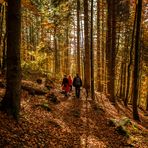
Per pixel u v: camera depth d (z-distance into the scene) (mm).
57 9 24922
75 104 17750
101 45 34469
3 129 8930
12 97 10148
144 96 45625
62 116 14188
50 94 16750
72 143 10820
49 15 26172
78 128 13125
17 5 9945
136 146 12594
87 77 22438
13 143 8430
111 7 23719
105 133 13484
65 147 10102
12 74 10125
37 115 12289
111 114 18531
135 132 14992
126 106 26203
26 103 13516
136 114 19844
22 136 9227
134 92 19688
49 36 41406
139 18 18078
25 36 37562
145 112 29500
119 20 28219
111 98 23141
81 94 22219
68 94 20484
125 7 28172
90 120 15148
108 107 20984
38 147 9086
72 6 29047
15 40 10023
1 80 16047
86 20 22922
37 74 23625
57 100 16625
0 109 10055
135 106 19797
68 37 40969
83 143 11219
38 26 36281
